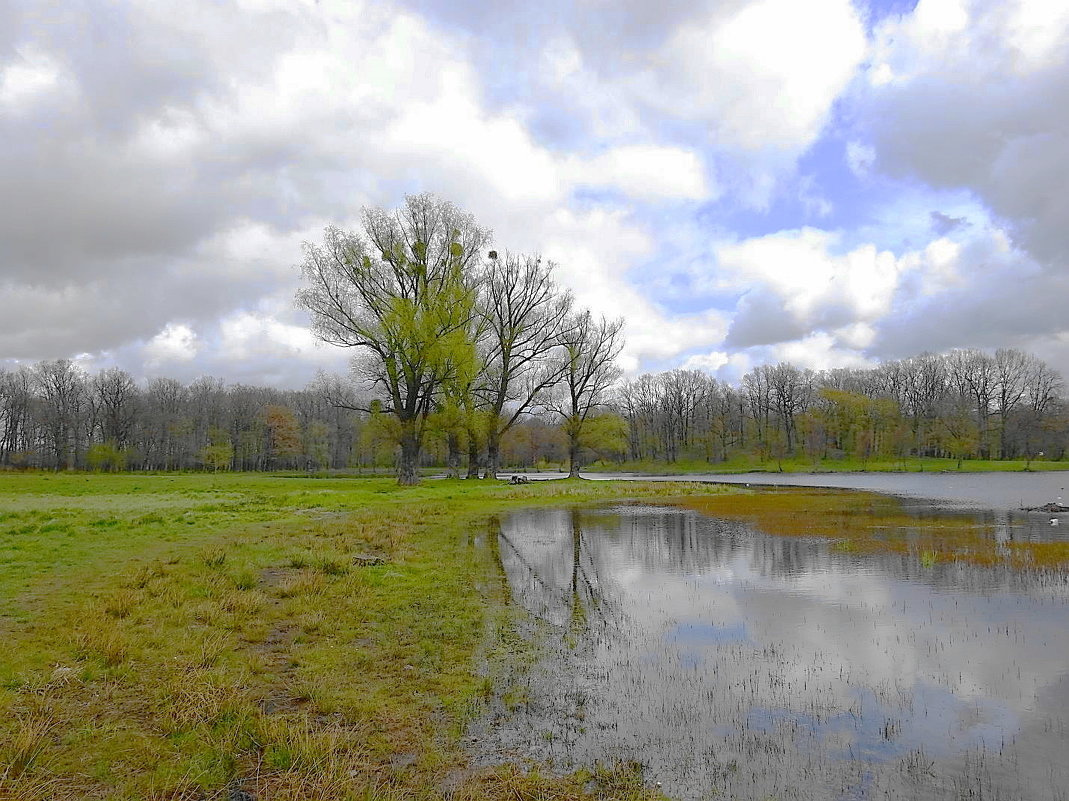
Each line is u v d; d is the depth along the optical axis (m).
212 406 100.19
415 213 38.00
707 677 7.46
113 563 11.84
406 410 37.03
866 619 9.98
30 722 5.40
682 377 107.44
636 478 73.75
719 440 102.56
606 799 4.84
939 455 91.50
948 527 21.23
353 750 5.43
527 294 46.03
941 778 5.28
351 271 35.84
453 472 45.72
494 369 46.59
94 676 6.48
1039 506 28.97
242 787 4.76
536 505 29.09
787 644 8.72
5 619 8.13
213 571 11.38
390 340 35.59
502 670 7.55
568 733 5.96
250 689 6.60
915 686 7.27
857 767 5.45
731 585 12.37
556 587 12.03
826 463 89.00
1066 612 10.36
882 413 84.88
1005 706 6.74
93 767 4.89
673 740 5.87
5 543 13.72
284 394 113.94
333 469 98.50
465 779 5.07
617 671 7.62
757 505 29.72
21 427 85.50
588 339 50.97
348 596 10.46
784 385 97.81
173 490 33.78
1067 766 5.50
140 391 96.44
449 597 10.86
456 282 37.53
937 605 10.84
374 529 17.88
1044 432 81.31
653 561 14.84
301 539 15.58
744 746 5.78
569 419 52.06
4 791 4.45
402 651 8.02
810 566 14.27
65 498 26.78
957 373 89.31
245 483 43.00
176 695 6.13
